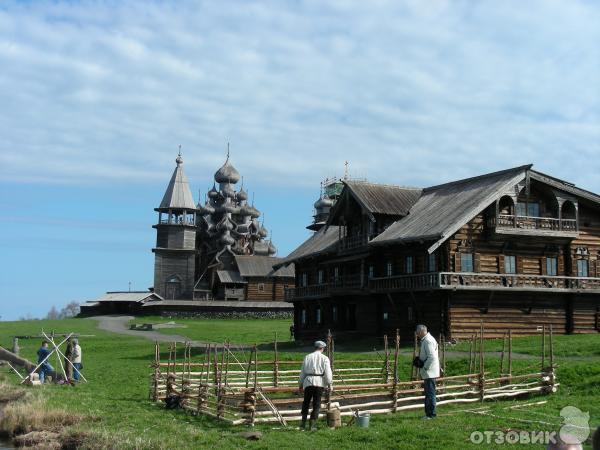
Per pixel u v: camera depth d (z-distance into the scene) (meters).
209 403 25.20
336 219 62.91
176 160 129.50
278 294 124.75
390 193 59.19
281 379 34.72
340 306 63.91
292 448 19.53
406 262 54.50
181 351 55.50
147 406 28.14
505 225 51.06
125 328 92.25
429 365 23.28
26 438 23.97
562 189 53.09
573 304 53.62
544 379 28.45
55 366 46.22
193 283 126.75
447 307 49.66
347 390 25.69
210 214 146.75
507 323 51.44
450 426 21.67
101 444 21.64
